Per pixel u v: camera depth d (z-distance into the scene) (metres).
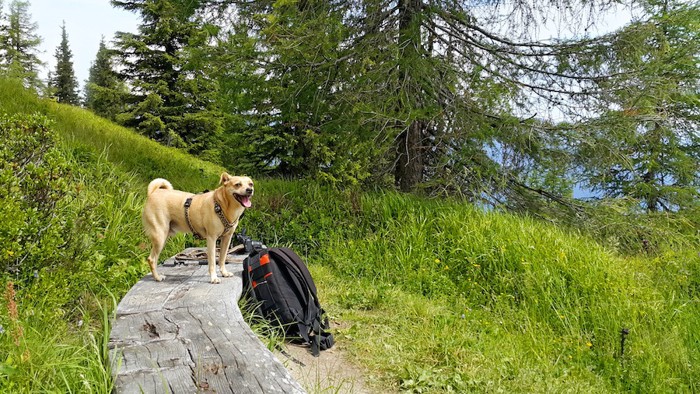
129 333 2.61
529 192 8.20
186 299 3.21
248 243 4.95
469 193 7.62
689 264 6.31
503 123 6.75
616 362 4.19
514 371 3.63
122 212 5.42
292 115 6.97
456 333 4.27
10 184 3.29
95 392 2.14
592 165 7.18
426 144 8.23
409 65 6.39
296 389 2.03
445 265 6.05
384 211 7.05
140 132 19.86
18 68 24.52
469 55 7.24
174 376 2.09
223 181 3.56
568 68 7.02
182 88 20.61
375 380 3.35
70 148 6.77
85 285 3.79
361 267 6.13
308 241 6.85
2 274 3.11
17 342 2.27
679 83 6.97
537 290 5.29
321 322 4.14
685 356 4.34
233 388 1.99
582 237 6.79
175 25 19.45
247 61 6.13
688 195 10.21
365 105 6.30
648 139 7.77
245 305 3.88
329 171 9.34
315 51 6.11
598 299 5.10
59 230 3.58
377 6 6.94
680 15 6.73
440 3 7.26
